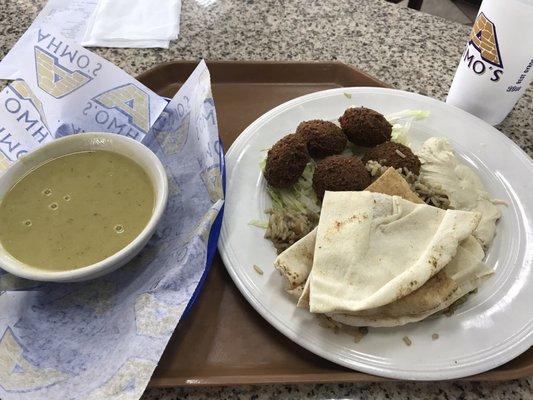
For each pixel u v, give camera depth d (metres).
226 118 0.38
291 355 0.25
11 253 0.26
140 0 0.49
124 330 0.24
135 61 0.43
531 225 0.29
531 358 0.24
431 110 0.36
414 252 0.25
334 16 0.49
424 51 0.45
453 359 0.23
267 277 0.27
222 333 0.26
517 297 0.26
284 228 0.29
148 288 0.25
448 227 0.26
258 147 0.34
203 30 0.47
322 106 0.37
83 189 0.29
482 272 0.26
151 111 0.33
